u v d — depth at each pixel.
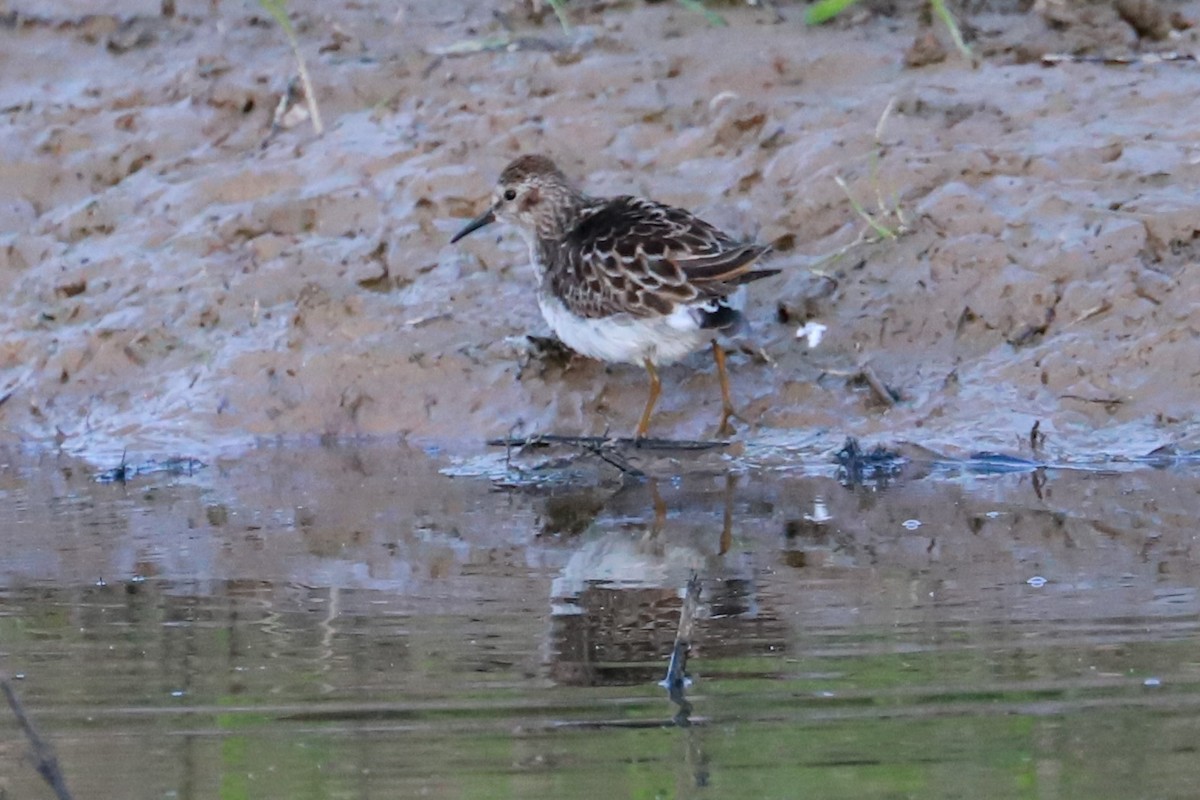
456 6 16.20
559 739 7.75
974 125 14.07
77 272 14.34
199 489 12.14
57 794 7.23
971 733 7.68
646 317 11.91
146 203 14.80
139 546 10.82
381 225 14.18
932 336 12.80
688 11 15.78
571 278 12.27
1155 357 12.33
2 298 14.34
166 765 7.58
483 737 7.80
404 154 14.66
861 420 12.39
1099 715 7.83
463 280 13.75
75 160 15.26
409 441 12.92
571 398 12.86
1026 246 13.02
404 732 7.87
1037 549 10.25
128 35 16.45
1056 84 14.45
